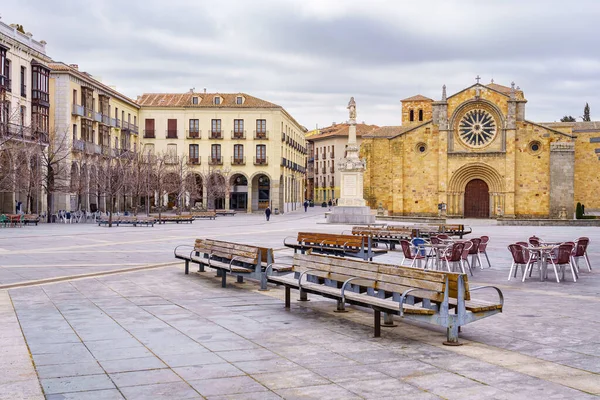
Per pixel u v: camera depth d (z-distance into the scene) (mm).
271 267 15594
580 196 71938
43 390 7660
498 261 24469
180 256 19984
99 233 40500
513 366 8766
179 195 78750
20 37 56656
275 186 92125
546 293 15992
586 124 78875
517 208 69938
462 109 71062
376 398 7383
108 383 7957
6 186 50938
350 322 11984
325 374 8383
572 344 10102
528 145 69562
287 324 11758
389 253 27109
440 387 7789
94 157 71625
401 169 72688
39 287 16188
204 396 7461
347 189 58688
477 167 70812
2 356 9250
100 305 13641
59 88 65062
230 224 56625
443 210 70688
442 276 10094
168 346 9938
